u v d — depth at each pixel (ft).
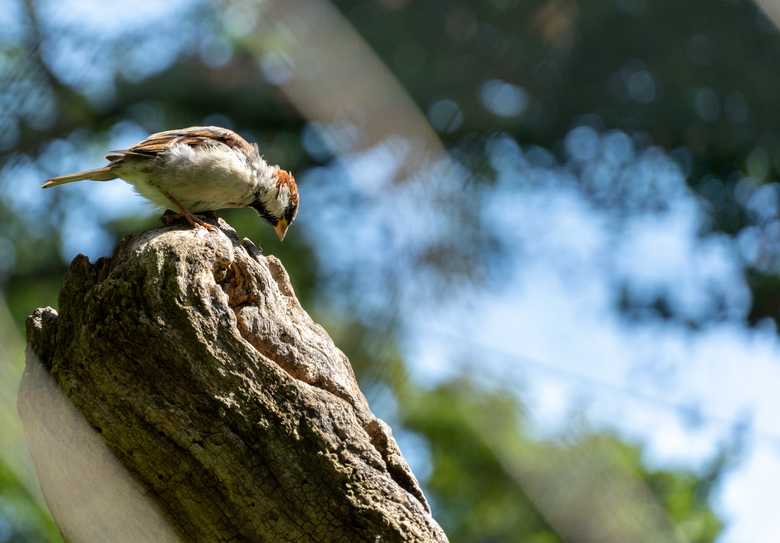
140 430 20.02
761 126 73.51
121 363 19.99
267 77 65.10
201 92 67.72
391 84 43.19
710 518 51.62
